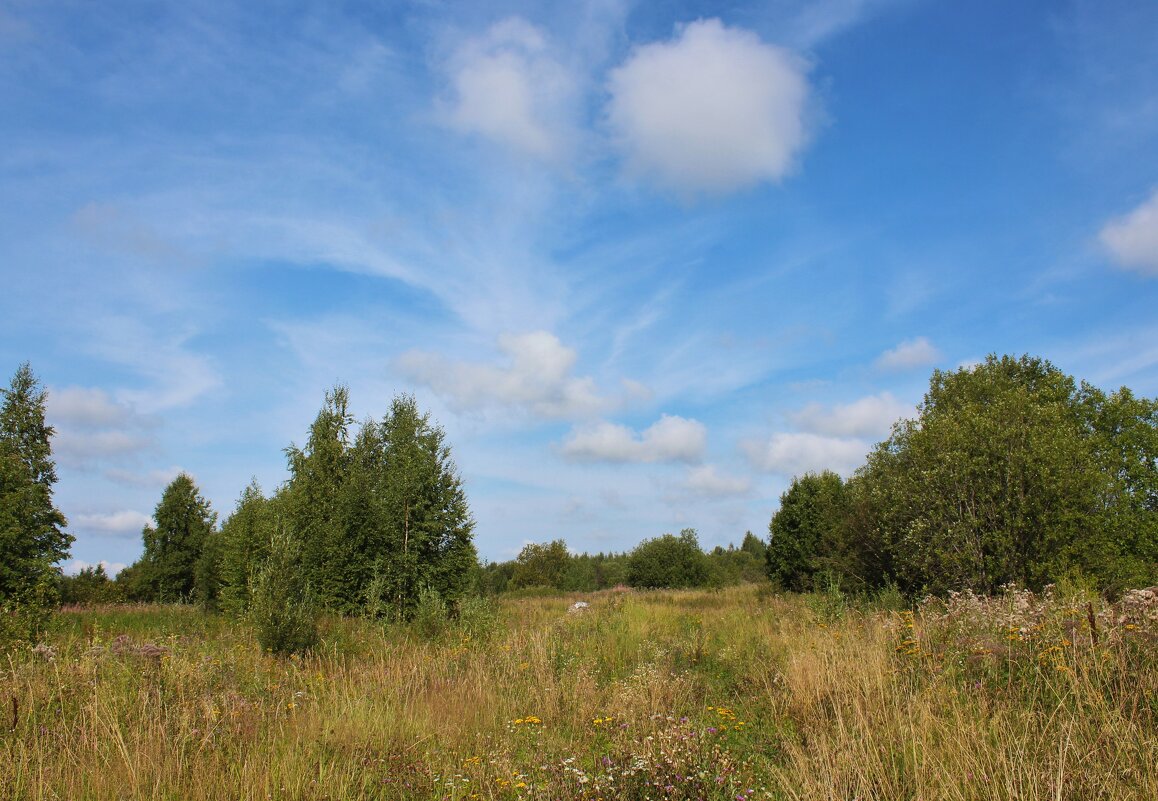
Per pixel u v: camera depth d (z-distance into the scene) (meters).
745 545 85.19
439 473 19.95
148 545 39.81
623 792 4.60
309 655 11.52
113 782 5.01
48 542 19.19
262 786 4.96
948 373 26.28
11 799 4.72
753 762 5.57
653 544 48.31
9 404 23.92
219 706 7.20
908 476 18.88
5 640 10.30
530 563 57.78
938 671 6.57
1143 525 18.86
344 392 22.53
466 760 5.93
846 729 5.63
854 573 21.45
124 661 8.48
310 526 19.86
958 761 4.46
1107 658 5.60
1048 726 4.77
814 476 30.44
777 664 9.39
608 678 10.09
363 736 6.37
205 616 21.05
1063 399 23.38
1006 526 15.73
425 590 17.91
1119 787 3.86
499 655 10.74
